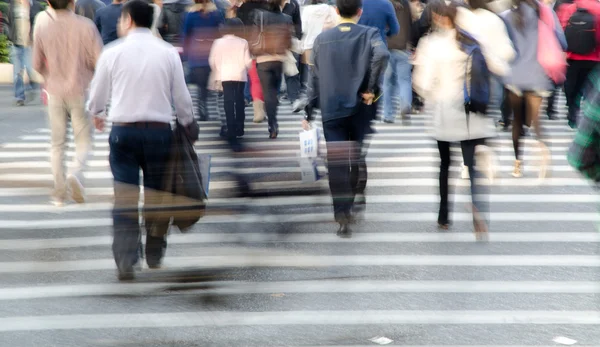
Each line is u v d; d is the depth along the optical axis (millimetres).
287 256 6906
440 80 11945
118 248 7250
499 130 21469
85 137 13086
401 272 10508
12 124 22125
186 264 7027
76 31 13000
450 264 10961
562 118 24281
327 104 11867
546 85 16172
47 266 7375
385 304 9234
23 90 26250
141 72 9031
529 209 14289
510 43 13477
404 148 19875
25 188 7492
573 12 20812
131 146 8719
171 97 9109
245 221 6938
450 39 11875
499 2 17797
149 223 7180
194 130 8844
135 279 7215
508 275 10617
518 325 8914
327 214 7086
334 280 7387
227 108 12008
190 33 12453
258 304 7496
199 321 7117
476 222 12109
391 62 22953
